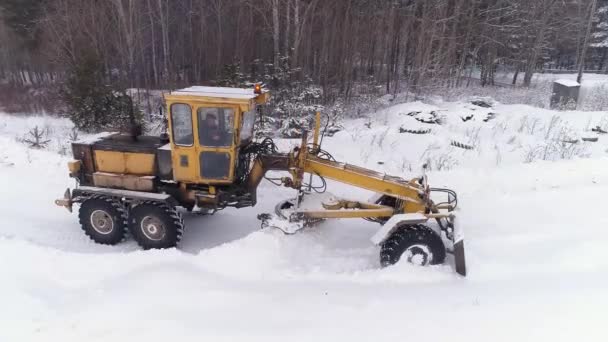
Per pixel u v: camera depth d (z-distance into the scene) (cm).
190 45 2375
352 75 2017
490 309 413
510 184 812
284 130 1425
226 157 599
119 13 2048
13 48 2852
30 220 700
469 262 536
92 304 438
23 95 2520
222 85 1550
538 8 2627
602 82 2666
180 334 381
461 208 720
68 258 537
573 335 357
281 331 387
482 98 1764
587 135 1249
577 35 3005
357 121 1562
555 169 866
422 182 600
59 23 2262
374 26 2186
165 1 2330
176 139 596
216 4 2222
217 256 540
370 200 631
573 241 557
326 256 580
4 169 903
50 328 396
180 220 618
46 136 1532
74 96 1578
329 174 596
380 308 428
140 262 528
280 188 852
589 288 433
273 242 566
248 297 452
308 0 1995
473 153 1118
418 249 540
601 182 782
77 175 654
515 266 520
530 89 2447
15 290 458
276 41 1745
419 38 2206
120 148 632
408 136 1264
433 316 407
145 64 2294
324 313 420
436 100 1917
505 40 2689
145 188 631
